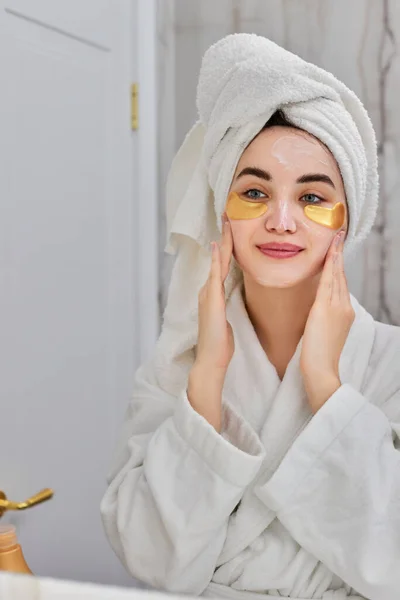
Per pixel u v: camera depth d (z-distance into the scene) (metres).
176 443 0.61
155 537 0.61
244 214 0.60
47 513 1.06
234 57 0.61
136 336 1.22
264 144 0.60
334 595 0.58
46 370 1.07
